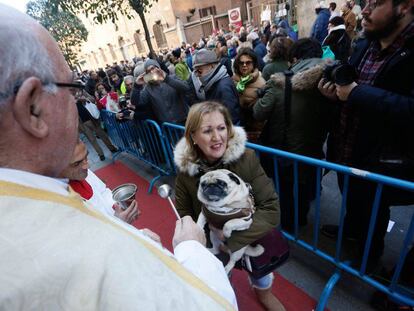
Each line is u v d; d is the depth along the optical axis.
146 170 4.08
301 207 2.19
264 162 2.23
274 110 1.95
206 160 1.40
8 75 0.41
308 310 1.76
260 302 1.76
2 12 0.45
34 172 0.49
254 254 1.29
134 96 3.33
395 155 1.36
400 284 1.55
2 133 0.43
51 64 0.48
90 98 4.54
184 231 1.03
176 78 3.17
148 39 4.57
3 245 0.37
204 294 0.54
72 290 0.39
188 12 21.34
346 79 1.35
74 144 0.57
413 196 1.37
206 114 1.26
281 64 2.74
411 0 1.15
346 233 2.03
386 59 1.32
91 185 1.29
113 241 0.44
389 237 2.15
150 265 0.47
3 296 0.36
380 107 1.26
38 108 0.46
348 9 5.80
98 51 27.55
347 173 1.35
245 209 1.19
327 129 1.90
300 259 2.11
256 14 19.67
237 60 2.68
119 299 0.40
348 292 1.79
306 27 9.38
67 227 0.42
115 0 4.18
